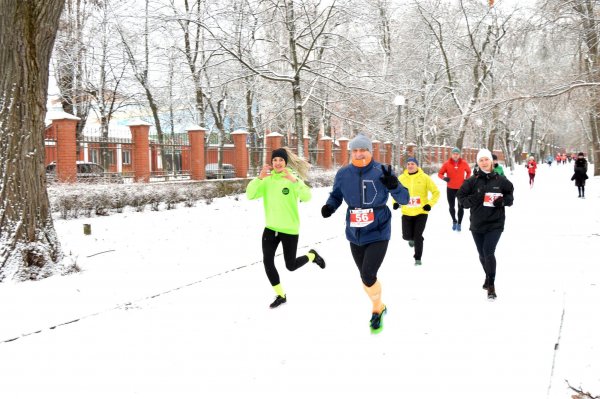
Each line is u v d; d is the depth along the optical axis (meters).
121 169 15.30
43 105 6.84
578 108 19.20
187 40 23.45
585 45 17.86
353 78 23.30
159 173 16.73
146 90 25.27
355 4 21.92
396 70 29.83
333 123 37.41
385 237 4.57
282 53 22.75
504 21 31.19
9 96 6.49
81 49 23.64
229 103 30.11
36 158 6.74
